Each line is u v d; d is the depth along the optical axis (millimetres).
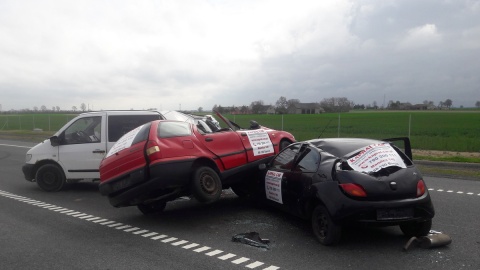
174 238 6711
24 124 53969
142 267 5465
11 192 11008
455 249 5848
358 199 5711
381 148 6348
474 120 47656
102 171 7660
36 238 6898
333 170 6117
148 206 8336
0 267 5617
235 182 8289
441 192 9680
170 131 7473
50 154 10977
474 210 7984
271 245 6191
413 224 6195
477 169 13492
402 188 5789
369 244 6109
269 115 61188
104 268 5480
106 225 7652
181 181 7059
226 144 8062
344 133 30531
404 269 5164
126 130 10734
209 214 8172
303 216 6684
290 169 7156
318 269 5215
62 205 9391
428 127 36844
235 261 5586
